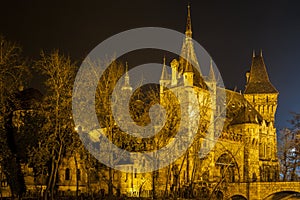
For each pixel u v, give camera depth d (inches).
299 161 5684.1
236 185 5339.6
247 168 5964.6
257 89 7534.5
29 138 3299.7
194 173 3937.0
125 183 4424.2
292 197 5693.9
